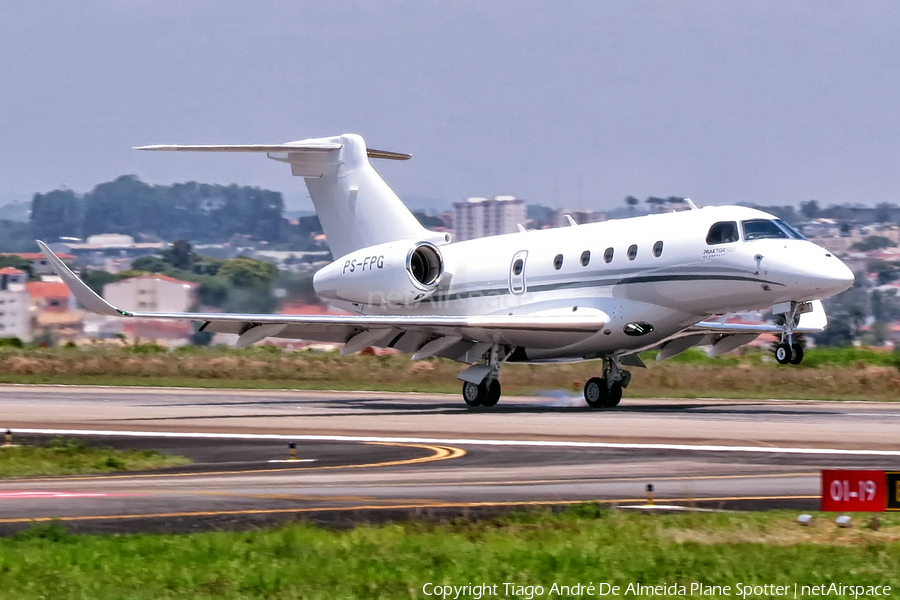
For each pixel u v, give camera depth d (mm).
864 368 166750
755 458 81062
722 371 161625
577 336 123375
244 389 163875
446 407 131250
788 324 115125
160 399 144625
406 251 138375
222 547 49719
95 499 63906
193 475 75125
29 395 150750
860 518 56969
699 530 54281
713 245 114188
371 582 44656
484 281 135500
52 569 46156
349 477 73125
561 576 45938
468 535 52906
